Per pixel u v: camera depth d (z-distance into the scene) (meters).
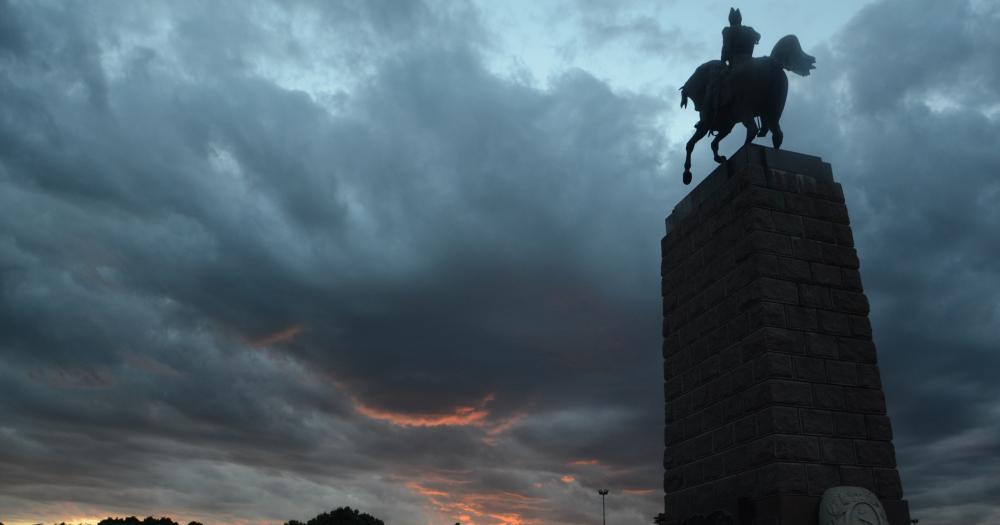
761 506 20.48
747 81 24.62
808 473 20.34
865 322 22.61
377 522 96.69
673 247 27.58
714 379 23.69
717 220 24.78
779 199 23.25
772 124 24.75
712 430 23.39
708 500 23.06
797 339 21.70
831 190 23.98
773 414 20.69
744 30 26.17
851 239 23.53
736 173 24.08
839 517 19.56
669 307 27.20
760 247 22.45
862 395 21.70
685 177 28.20
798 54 23.91
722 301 23.83
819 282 22.61
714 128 26.81
